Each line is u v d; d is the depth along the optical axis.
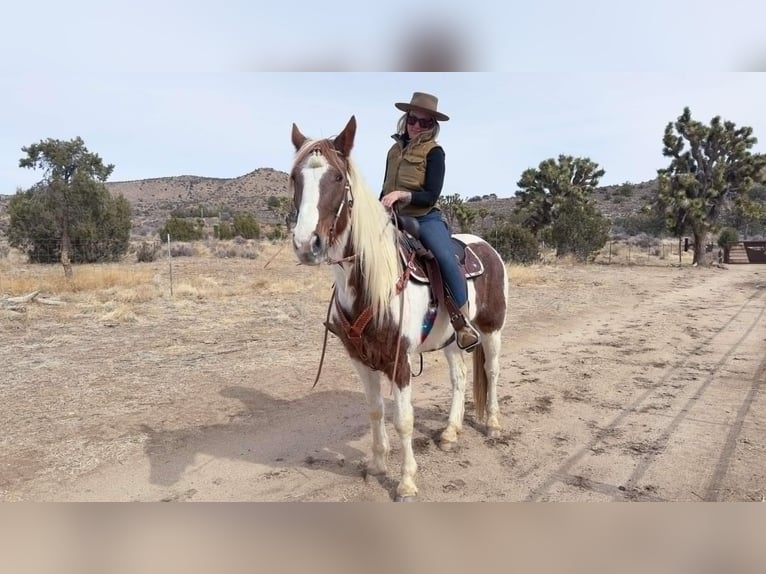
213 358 7.30
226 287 14.46
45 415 5.14
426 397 5.93
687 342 8.58
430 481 3.93
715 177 27.23
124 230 23.12
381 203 3.52
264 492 3.76
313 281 16.36
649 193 77.44
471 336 3.87
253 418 5.17
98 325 9.38
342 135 3.17
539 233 31.77
